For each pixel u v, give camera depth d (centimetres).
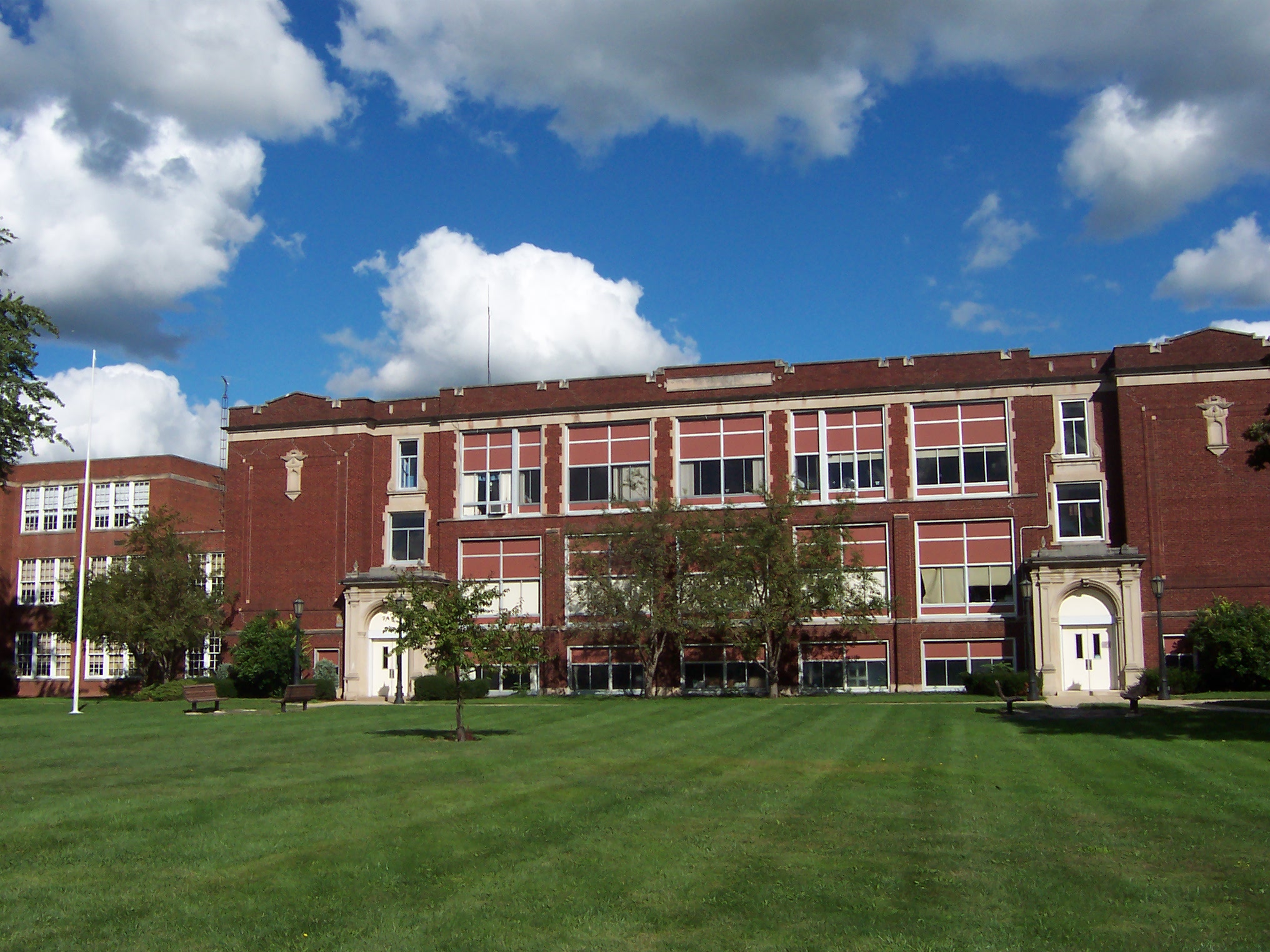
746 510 4609
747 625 4350
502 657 2589
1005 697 3275
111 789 1733
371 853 1287
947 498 4547
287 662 4822
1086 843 1349
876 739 2505
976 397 4581
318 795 1666
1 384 3994
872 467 4666
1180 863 1251
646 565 4531
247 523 5278
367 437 5222
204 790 1719
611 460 4966
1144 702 3641
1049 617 4184
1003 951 955
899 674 4478
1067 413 4516
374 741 2514
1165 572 4253
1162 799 1652
